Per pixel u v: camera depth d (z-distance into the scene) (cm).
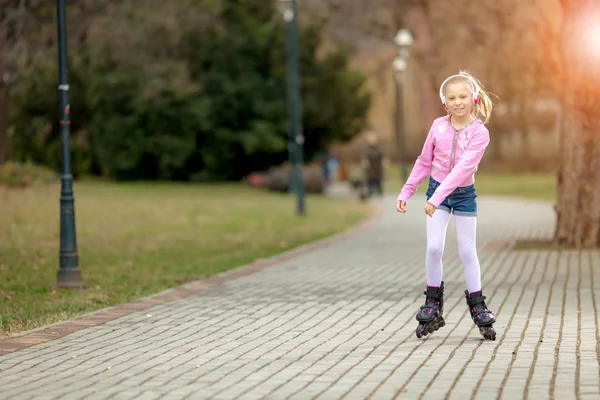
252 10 5631
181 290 1409
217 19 5394
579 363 854
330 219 2964
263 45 5506
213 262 1816
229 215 3089
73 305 1295
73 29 3447
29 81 3416
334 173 6562
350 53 6062
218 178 5584
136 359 913
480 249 1909
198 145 5519
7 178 3334
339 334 1032
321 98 5594
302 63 5562
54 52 3084
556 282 1416
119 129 5219
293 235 2405
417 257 1814
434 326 995
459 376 814
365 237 2280
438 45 5644
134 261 1852
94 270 1709
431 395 748
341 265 1706
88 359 916
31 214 2702
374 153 4006
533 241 2036
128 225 2659
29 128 4131
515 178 5866
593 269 1563
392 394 754
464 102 970
